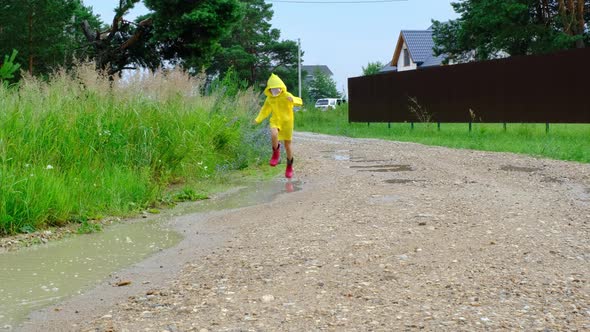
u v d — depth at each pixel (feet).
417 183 32.40
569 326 12.28
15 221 23.30
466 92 73.10
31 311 14.34
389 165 41.68
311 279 15.75
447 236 19.85
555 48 109.60
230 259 18.10
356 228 21.44
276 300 14.26
